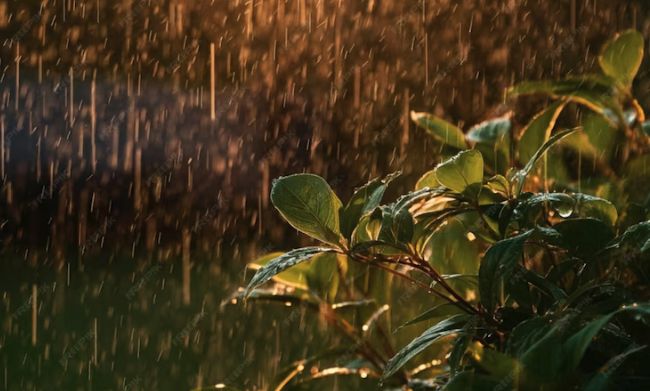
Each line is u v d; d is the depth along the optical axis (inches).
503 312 62.7
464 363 64.4
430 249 71.8
